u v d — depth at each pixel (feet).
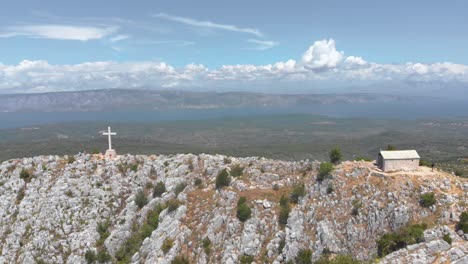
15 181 350.02
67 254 295.28
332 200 261.65
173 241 272.31
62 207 322.96
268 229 257.96
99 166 365.81
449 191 246.27
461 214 224.74
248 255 248.11
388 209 239.50
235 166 324.60
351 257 223.71
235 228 263.08
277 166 315.58
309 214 258.98
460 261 203.41
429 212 235.20
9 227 320.91
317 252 237.45
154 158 377.91
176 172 344.08
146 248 284.20
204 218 280.31
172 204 299.79
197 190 310.45
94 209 322.55
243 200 276.82
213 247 258.98
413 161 274.16
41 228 311.47
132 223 313.94
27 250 297.74
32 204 329.93
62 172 355.77
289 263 233.76
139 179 350.84
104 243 297.53
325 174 278.67
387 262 210.59
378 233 234.99
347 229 242.58
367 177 266.16
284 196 276.82
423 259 206.69
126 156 383.86
